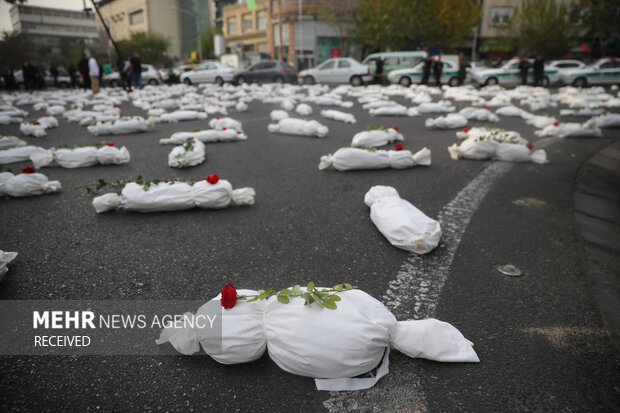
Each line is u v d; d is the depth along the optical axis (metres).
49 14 93.62
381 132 6.36
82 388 1.66
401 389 1.65
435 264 2.67
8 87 23.03
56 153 5.32
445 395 1.62
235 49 42.66
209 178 3.67
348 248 2.89
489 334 1.99
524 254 2.82
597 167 5.21
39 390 1.65
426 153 5.14
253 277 2.49
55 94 16.86
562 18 31.12
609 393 1.63
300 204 3.83
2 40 48.31
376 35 28.12
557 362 1.80
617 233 3.21
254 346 1.73
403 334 1.78
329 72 21.03
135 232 3.20
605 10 30.03
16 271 2.59
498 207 3.73
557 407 1.57
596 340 1.95
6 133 8.26
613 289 2.38
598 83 19.84
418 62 20.92
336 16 34.72
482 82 20.86
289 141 7.04
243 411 1.54
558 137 7.40
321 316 1.65
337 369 1.63
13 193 4.04
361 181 4.55
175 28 73.12
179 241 3.03
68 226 3.32
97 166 5.38
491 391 1.64
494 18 36.69
